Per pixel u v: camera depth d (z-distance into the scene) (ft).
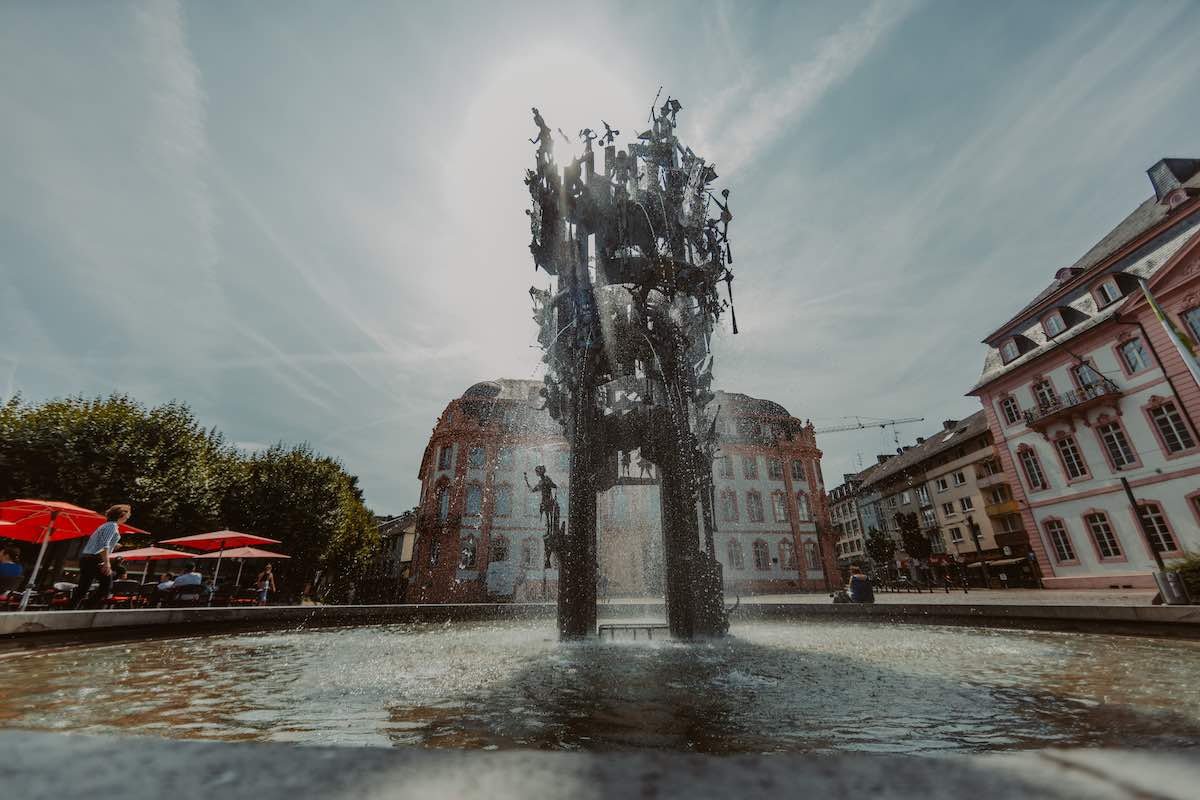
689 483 25.84
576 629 23.45
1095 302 77.00
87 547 24.80
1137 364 70.85
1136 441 70.74
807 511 129.80
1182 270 64.90
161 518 70.18
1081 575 76.74
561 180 30.58
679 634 23.26
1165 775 1.15
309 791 1.19
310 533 94.73
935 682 12.83
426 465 134.41
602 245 31.60
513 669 15.52
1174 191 68.74
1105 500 74.23
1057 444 81.25
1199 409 63.87
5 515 30.78
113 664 16.02
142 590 38.81
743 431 132.36
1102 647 17.67
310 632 27.22
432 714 10.49
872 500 189.57
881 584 119.14
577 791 1.30
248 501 90.33
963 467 136.05
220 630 24.70
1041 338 84.84
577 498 25.70
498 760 1.57
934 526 147.54
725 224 31.78
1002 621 23.88
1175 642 17.78
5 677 13.55
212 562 86.53
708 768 1.48
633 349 28.81
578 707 10.97
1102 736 8.24
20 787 1.21
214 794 1.21
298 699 11.74
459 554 113.60
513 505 118.32
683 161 32.27
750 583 120.57
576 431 26.99
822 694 11.77
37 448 63.77
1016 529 119.55
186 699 11.62
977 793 1.17
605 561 74.43
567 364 29.22
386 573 178.70
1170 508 67.00
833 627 27.48
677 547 24.54
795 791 1.30
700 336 30.40
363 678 14.11
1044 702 10.61
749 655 17.83
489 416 127.65
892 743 8.23
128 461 68.54
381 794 1.22
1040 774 1.26
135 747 1.63
